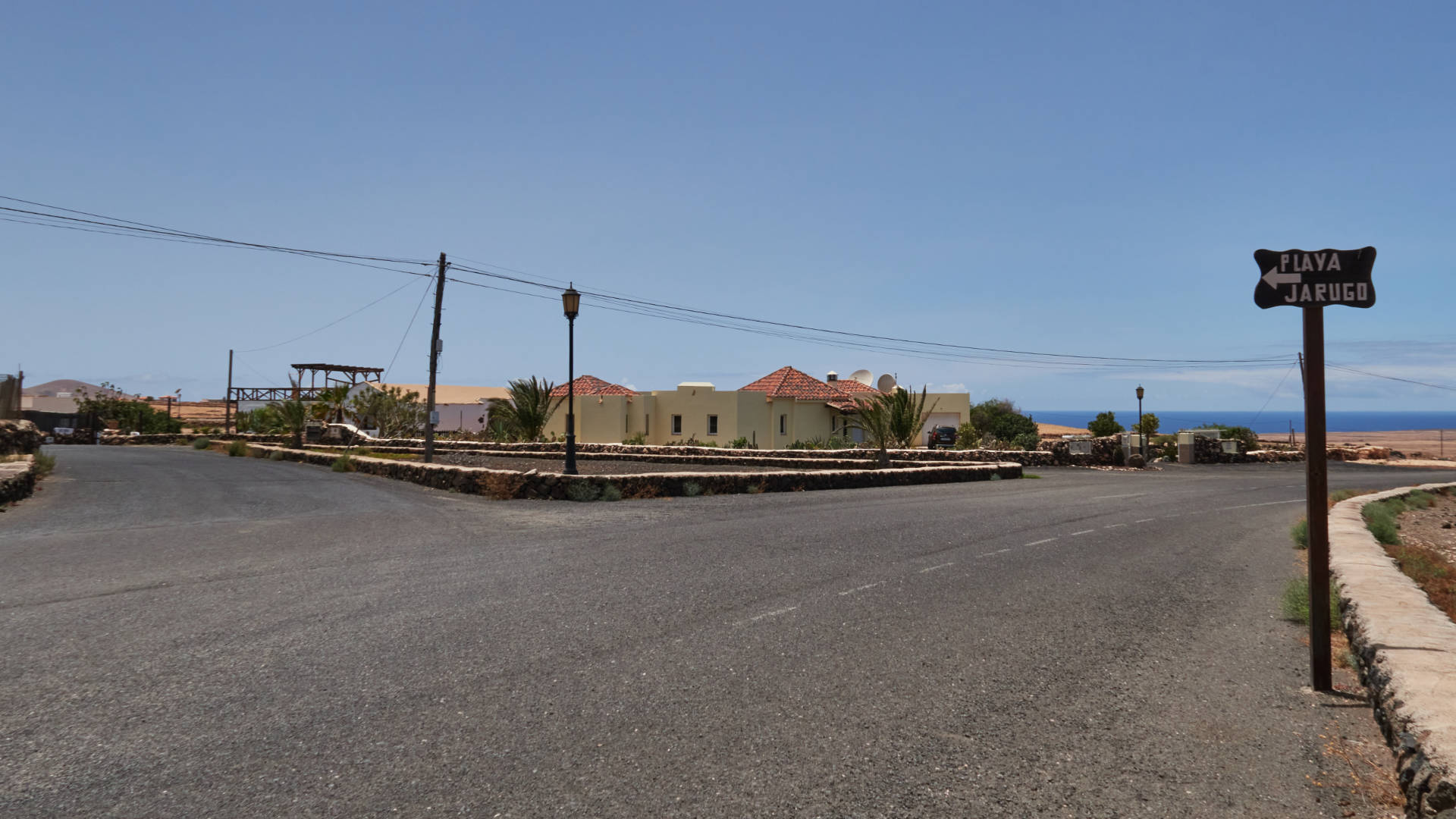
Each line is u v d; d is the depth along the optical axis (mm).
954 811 3277
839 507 14539
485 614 6363
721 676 4945
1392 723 3930
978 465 23234
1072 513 14352
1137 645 5863
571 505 14531
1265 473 29422
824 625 6191
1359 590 6086
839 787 3471
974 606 6930
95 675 4797
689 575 8039
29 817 3109
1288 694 4852
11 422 22484
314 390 49562
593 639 5691
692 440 40938
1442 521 15625
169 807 3211
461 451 32031
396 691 4598
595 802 3299
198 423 67500
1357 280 4879
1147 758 3879
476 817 3154
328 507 13617
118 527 10977
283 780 3467
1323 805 3414
